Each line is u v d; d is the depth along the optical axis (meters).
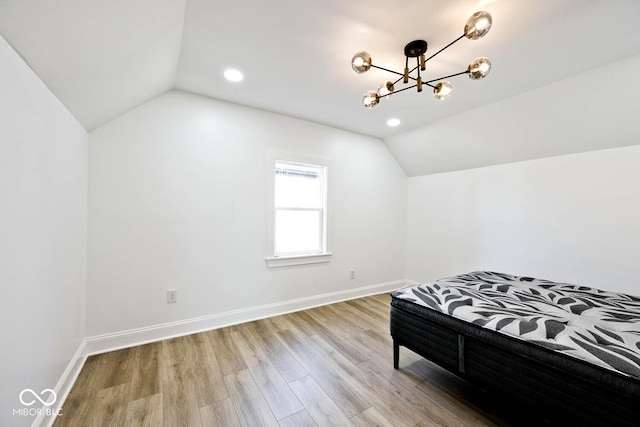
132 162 2.13
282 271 2.90
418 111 2.70
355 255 3.50
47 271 1.33
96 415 1.40
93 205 1.99
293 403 1.52
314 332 2.44
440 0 1.29
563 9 1.32
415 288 1.92
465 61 1.81
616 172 2.16
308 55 1.79
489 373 1.35
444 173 3.54
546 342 1.16
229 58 1.83
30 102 1.14
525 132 2.50
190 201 2.37
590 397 1.02
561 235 2.48
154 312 2.23
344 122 3.07
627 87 1.80
